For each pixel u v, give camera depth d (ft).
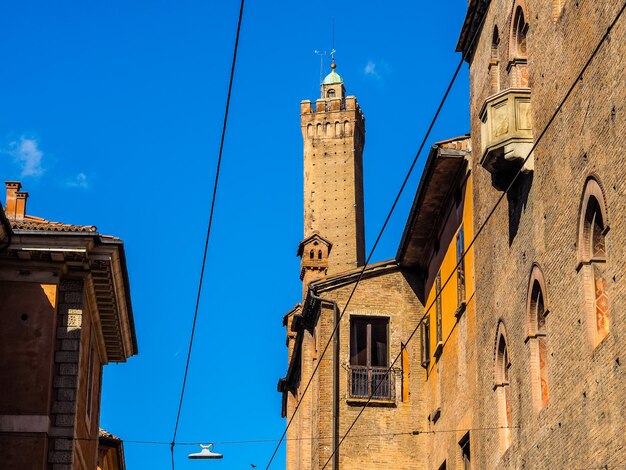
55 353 116.78
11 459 111.96
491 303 111.65
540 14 96.63
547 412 91.97
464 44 123.75
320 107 437.99
